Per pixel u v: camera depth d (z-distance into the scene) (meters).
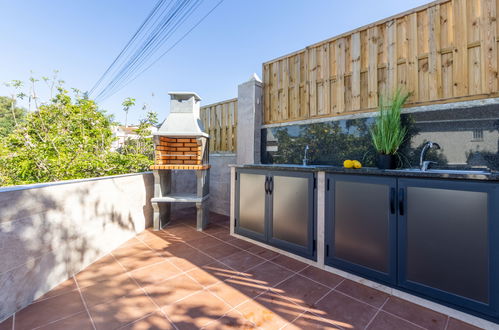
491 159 2.06
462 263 1.64
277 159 3.80
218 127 4.94
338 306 1.79
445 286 1.70
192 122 3.74
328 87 3.23
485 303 1.54
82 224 2.39
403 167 2.52
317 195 2.45
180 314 1.68
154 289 2.01
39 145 4.40
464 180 1.63
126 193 3.25
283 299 1.88
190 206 5.48
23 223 1.75
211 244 3.11
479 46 2.15
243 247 3.00
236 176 3.35
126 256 2.71
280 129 3.77
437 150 2.32
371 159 2.79
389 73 2.68
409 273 1.86
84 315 1.65
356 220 2.16
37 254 1.87
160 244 3.10
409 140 2.50
